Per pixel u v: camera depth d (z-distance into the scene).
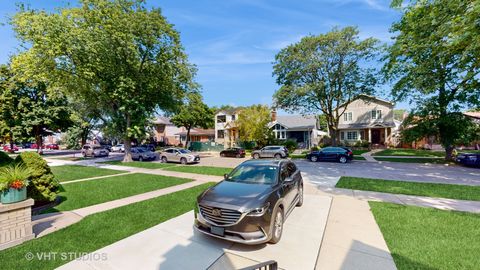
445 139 16.55
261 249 4.05
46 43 14.97
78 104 24.08
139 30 16.86
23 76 17.28
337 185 9.52
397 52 10.96
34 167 6.80
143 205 6.79
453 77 13.55
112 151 38.78
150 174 13.09
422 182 10.02
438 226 4.94
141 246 4.19
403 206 6.45
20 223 4.35
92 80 17.47
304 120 38.50
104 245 4.25
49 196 6.86
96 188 9.29
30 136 27.30
